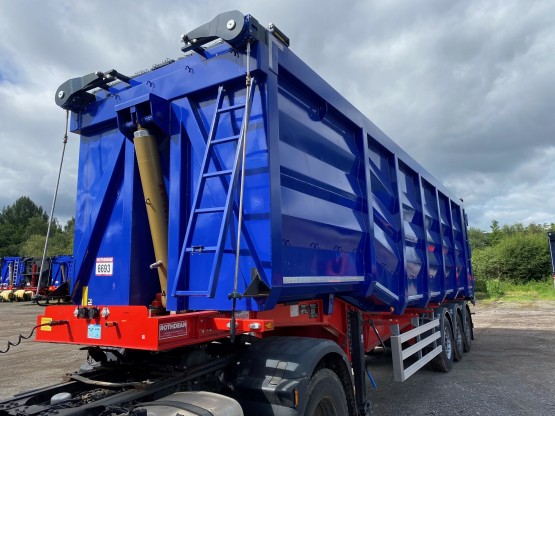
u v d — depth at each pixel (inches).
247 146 104.0
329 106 142.4
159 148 117.0
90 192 130.3
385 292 178.1
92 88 128.2
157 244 115.5
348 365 134.1
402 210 204.8
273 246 98.4
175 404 87.8
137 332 96.1
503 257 1405.0
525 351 364.5
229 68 105.2
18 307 1007.0
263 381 106.7
